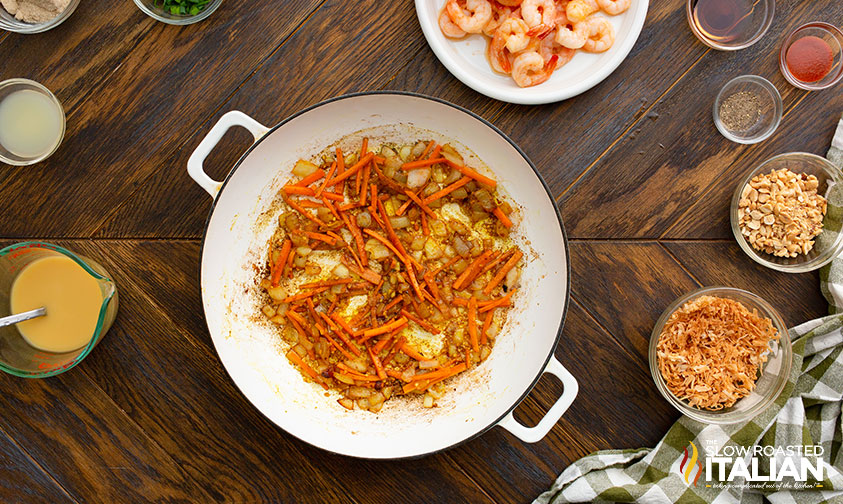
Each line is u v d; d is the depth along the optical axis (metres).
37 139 0.80
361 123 0.79
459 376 0.82
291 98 0.81
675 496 0.81
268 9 0.81
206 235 0.75
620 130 0.82
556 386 0.83
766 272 0.83
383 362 0.82
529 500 0.83
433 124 0.79
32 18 0.78
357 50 0.81
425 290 0.81
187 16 0.79
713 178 0.83
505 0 0.79
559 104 0.82
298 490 0.83
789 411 0.82
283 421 0.81
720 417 0.81
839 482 0.81
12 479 0.82
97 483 0.82
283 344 0.82
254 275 0.82
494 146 0.78
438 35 0.80
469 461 0.83
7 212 0.81
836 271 0.81
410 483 0.83
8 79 0.80
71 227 0.81
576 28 0.79
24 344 0.79
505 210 0.81
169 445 0.82
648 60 0.82
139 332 0.82
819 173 0.82
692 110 0.82
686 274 0.83
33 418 0.82
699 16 0.81
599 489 0.82
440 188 0.81
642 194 0.82
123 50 0.80
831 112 0.82
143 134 0.81
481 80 0.80
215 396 0.82
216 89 0.81
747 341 0.81
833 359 0.82
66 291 0.79
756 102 0.82
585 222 0.83
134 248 0.81
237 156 0.81
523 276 0.82
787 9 0.82
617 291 0.83
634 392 0.83
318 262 0.82
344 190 0.82
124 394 0.82
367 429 0.81
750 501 0.83
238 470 0.83
